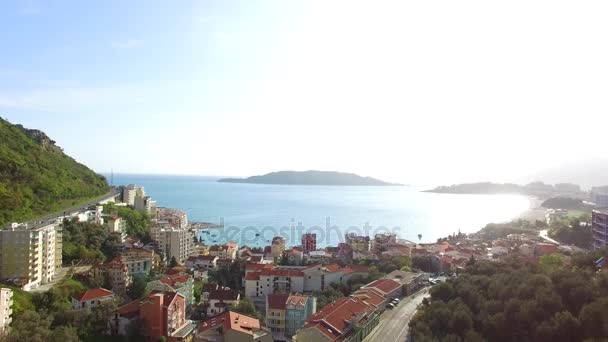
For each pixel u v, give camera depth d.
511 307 149.38
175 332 184.00
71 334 155.75
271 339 175.25
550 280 160.25
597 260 197.00
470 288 181.25
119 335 178.00
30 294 191.88
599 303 127.31
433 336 156.00
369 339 184.12
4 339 141.50
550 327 129.38
